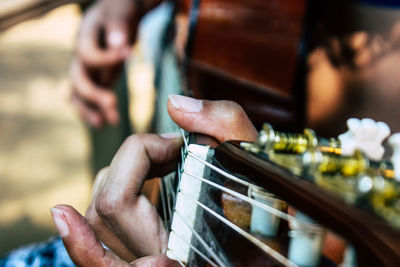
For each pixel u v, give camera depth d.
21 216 1.33
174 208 0.37
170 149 0.41
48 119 1.76
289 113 0.61
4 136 1.67
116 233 0.40
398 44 0.55
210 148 0.36
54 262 0.50
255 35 0.62
